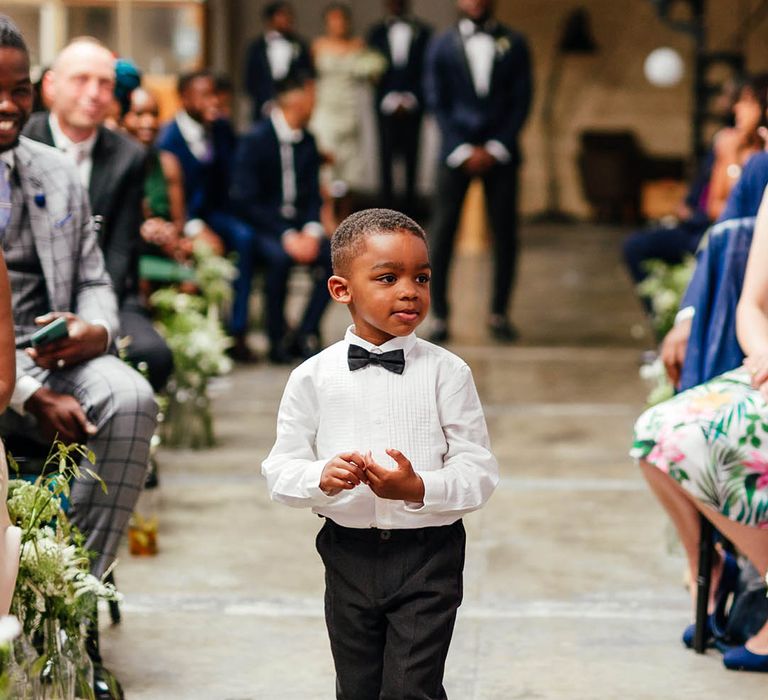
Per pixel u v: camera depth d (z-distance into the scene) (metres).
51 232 4.05
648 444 4.00
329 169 14.52
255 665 3.96
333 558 3.06
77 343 3.93
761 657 3.90
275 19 13.48
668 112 18.33
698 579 4.05
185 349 6.54
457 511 2.96
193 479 6.09
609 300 11.84
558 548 5.10
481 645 4.12
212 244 8.79
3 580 3.02
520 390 8.12
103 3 11.91
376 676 3.10
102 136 4.91
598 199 18.39
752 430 3.87
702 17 13.40
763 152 4.31
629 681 3.84
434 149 16.59
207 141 8.91
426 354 3.09
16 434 4.11
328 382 3.06
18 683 3.06
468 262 14.67
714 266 4.31
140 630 4.23
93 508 3.85
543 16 18.34
